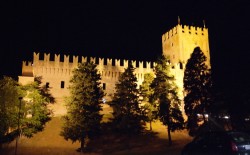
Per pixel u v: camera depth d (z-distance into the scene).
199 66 55.56
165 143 53.09
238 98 45.12
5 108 52.09
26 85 60.16
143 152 44.59
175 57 92.12
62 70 74.81
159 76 56.94
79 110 50.31
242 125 44.22
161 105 54.16
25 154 46.75
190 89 54.75
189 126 53.03
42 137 55.69
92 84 52.91
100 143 53.31
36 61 73.00
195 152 17.50
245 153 15.48
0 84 54.62
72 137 48.75
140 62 84.12
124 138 56.22
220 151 15.98
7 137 52.16
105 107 74.69
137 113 54.78
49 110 70.44
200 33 94.75
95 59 79.56
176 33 92.50
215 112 50.16
